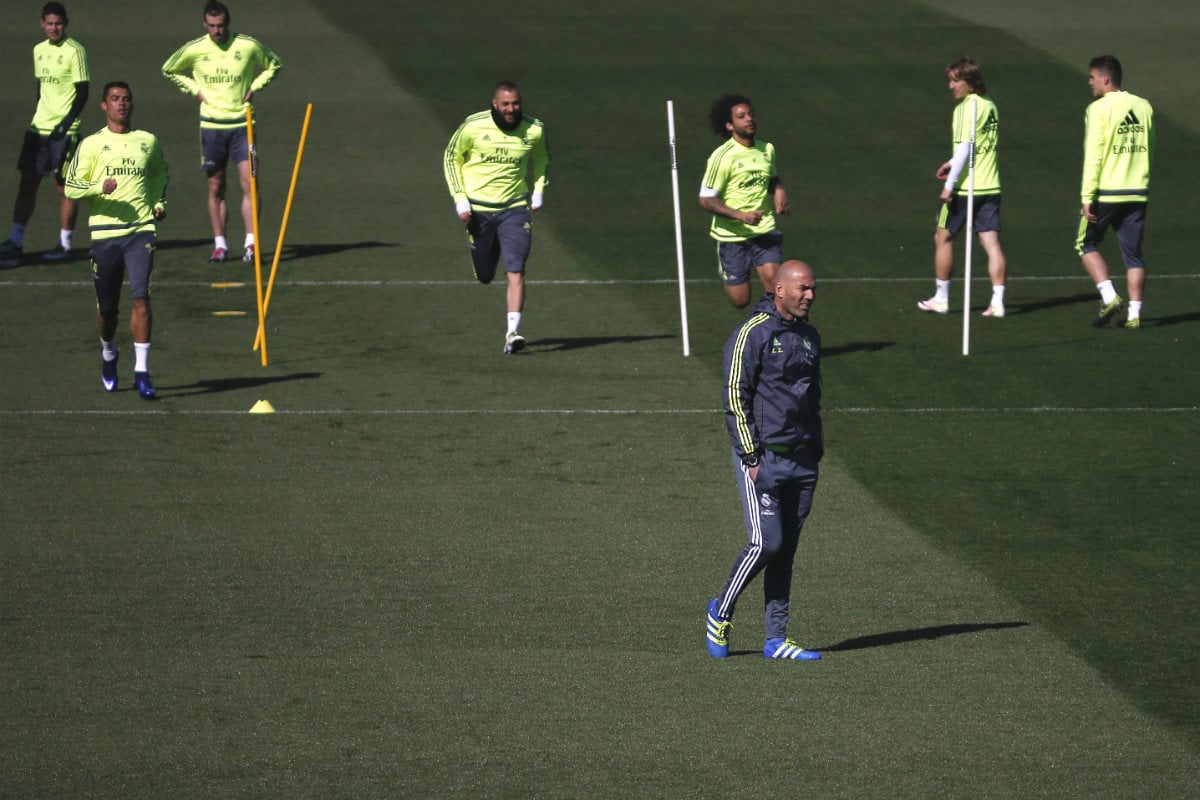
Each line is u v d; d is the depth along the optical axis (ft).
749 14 336.08
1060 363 162.30
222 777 74.69
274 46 310.24
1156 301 189.37
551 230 220.64
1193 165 253.03
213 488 122.52
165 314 179.73
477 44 313.73
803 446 90.43
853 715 82.84
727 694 85.61
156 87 284.41
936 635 95.09
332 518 116.06
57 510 116.67
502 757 77.20
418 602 99.81
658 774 75.41
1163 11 341.00
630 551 110.01
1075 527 115.55
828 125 270.46
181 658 89.92
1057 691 86.28
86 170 141.59
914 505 120.37
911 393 151.53
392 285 194.08
